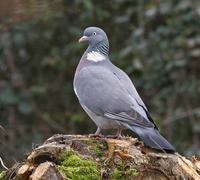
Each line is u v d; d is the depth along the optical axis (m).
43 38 16.33
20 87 15.71
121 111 9.50
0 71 16.45
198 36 14.65
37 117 15.98
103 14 15.88
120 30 16.36
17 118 15.77
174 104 15.15
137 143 8.91
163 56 14.88
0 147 12.16
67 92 16.75
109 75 10.00
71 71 16.77
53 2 15.05
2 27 15.15
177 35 14.84
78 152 8.63
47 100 16.69
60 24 16.17
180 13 14.99
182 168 8.59
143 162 8.48
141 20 15.39
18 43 16.03
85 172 8.35
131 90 9.80
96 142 8.69
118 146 8.57
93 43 10.80
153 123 9.59
